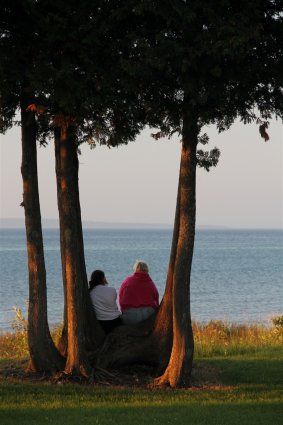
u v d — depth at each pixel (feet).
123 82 106.11
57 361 126.93
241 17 102.27
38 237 126.52
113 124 119.55
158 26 106.11
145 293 134.62
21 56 110.11
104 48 106.73
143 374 130.21
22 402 103.45
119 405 102.27
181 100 111.34
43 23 106.11
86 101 107.14
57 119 111.96
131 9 101.96
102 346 129.39
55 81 106.11
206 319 349.20
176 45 100.58
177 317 122.01
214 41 100.63
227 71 106.11
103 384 121.60
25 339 174.81
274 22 111.65
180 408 100.89
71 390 113.70
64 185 122.93
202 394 113.29
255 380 130.52
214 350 169.37
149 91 109.60
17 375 126.00
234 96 110.01
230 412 98.27
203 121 116.47
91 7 105.50
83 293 130.21
